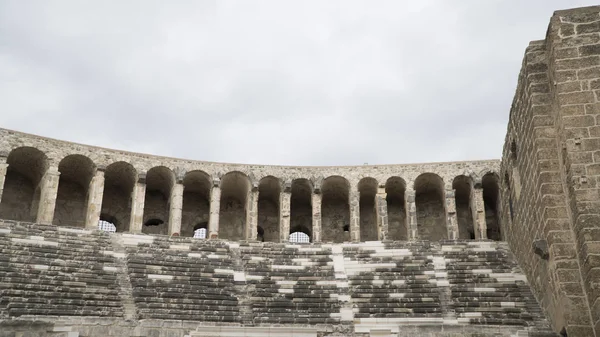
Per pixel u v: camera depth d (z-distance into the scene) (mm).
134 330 33750
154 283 39094
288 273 43125
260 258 45500
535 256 37188
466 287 40531
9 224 42938
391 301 39125
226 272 42281
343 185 55375
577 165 30516
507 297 38875
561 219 31500
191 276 41031
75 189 54031
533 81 33781
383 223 52000
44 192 48562
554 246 31125
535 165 33688
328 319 37000
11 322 31672
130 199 54656
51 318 33312
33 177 52500
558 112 32188
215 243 47406
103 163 50875
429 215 56500
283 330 35156
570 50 32406
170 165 52844
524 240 40250
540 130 33000
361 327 36500
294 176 54000
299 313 37812
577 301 30000
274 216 57375
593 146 30688
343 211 57594
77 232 44750
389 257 45656
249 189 53312
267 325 36375
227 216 56938
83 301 35406
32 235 42438
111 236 45531
